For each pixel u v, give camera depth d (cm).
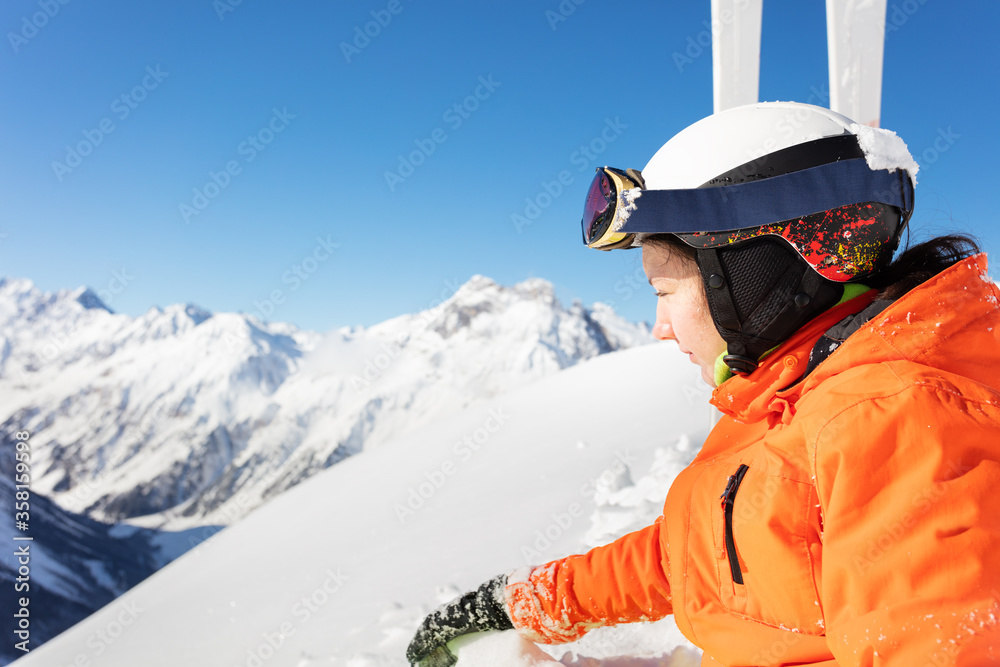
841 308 70
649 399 763
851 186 65
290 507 754
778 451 65
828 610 55
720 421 94
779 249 68
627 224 71
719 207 67
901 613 47
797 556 62
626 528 268
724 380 77
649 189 74
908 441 52
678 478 90
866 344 60
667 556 103
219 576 528
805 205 65
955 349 58
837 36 201
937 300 60
